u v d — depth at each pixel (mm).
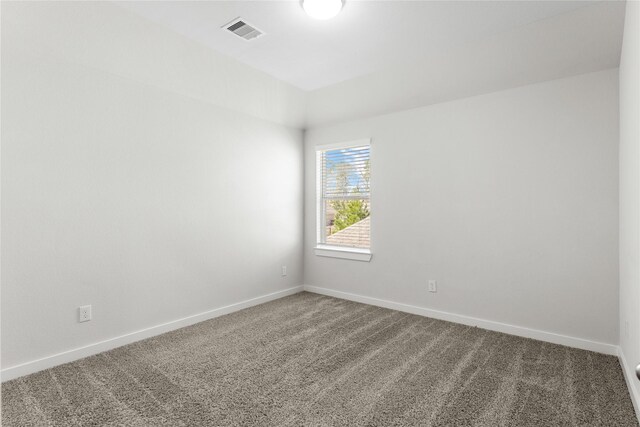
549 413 1702
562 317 2594
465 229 3070
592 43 2201
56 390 1906
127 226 2596
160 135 2809
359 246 3926
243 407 1752
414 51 2588
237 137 3482
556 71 2520
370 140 3713
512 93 2820
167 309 2871
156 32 2262
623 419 1652
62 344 2246
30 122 2100
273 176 3906
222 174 3332
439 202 3229
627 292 1991
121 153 2553
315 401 1812
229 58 2701
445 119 3188
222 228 3332
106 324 2475
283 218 4043
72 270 2293
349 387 1956
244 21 2195
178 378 2057
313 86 3289
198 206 3113
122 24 2121
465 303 3078
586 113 2490
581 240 2514
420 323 3086
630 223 1843
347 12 2090
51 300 2197
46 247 2176
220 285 3318
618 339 2369
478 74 2729
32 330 2117
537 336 2693
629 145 1852
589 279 2480
